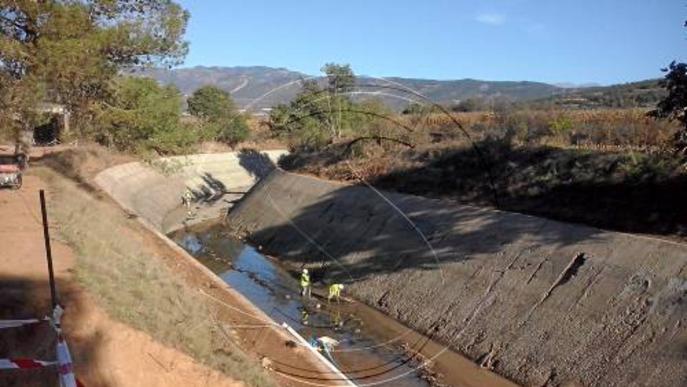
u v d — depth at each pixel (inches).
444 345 1063.6
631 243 1000.9
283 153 3390.7
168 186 2482.8
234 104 3533.5
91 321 573.0
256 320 948.6
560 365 904.3
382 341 1091.3
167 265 1069.8
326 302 1290.6
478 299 1106.1
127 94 1445.6
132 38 1342.3
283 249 1705.2
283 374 781.9
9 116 1254.9
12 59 1198.9
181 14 1398.9
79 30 1240.2
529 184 1401.3
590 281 984.9
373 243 1469.0
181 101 2258.9
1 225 861.2
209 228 2065.7
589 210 1211.2
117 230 1032.2
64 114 1689.2
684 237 1015.0
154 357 589.0
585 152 1393.9
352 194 1740.9
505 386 924.6
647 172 1205.7
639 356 839.7
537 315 998.4
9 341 510.6
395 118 2287.2
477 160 1595.7
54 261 703.1
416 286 1233.4
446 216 1387.8
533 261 1094.4
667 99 839.1
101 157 2171.5
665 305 872.9
